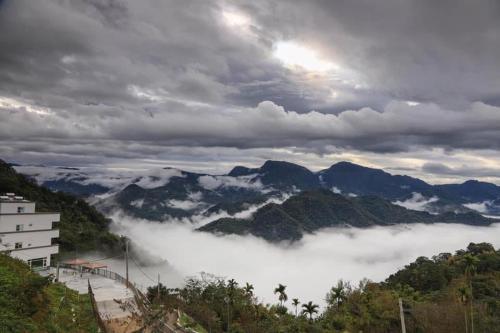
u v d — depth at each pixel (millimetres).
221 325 77125
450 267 132625
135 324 44219
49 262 70062
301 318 97500
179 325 55156
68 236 125812
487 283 105625
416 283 128250
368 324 82750
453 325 76562
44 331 31031
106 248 135500
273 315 98938
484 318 76688
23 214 66375
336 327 88250
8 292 33156
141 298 58406
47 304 36969
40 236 68500
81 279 67062
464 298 74625
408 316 80500
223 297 93875
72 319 38094
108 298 53188
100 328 40469
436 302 95938
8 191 133250
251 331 80938
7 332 27844
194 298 87438
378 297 95312
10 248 63594
